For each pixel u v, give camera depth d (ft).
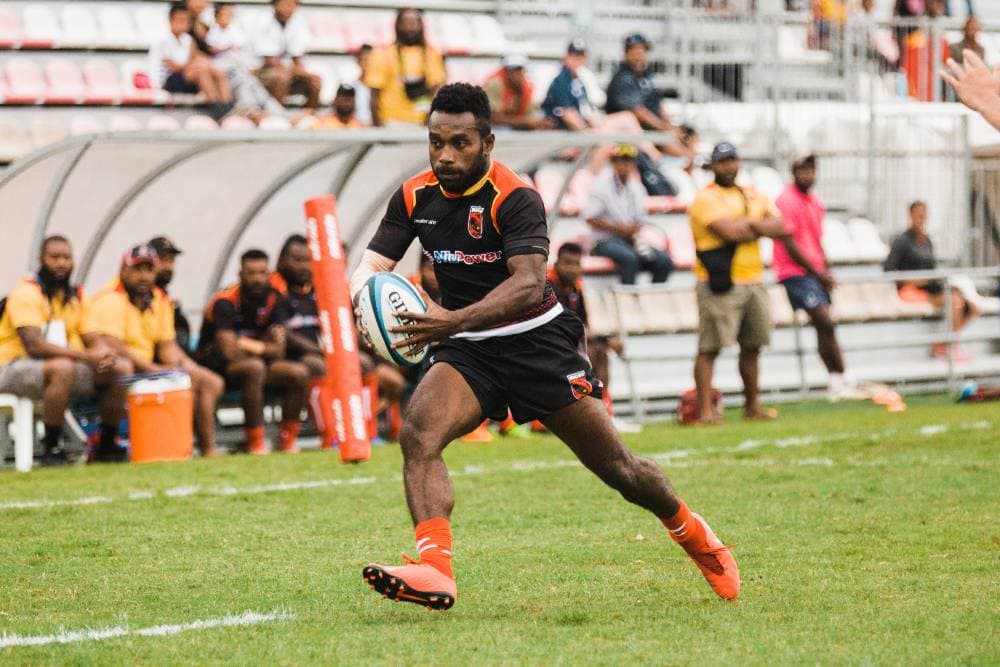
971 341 222.28
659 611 66.85
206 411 148.56
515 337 64.28
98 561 82.84
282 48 211.00
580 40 213.25
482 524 95.50
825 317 181.06
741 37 263.70
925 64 259.60
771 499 104.22
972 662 55.88
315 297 158.40
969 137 240.94
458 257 65.21
